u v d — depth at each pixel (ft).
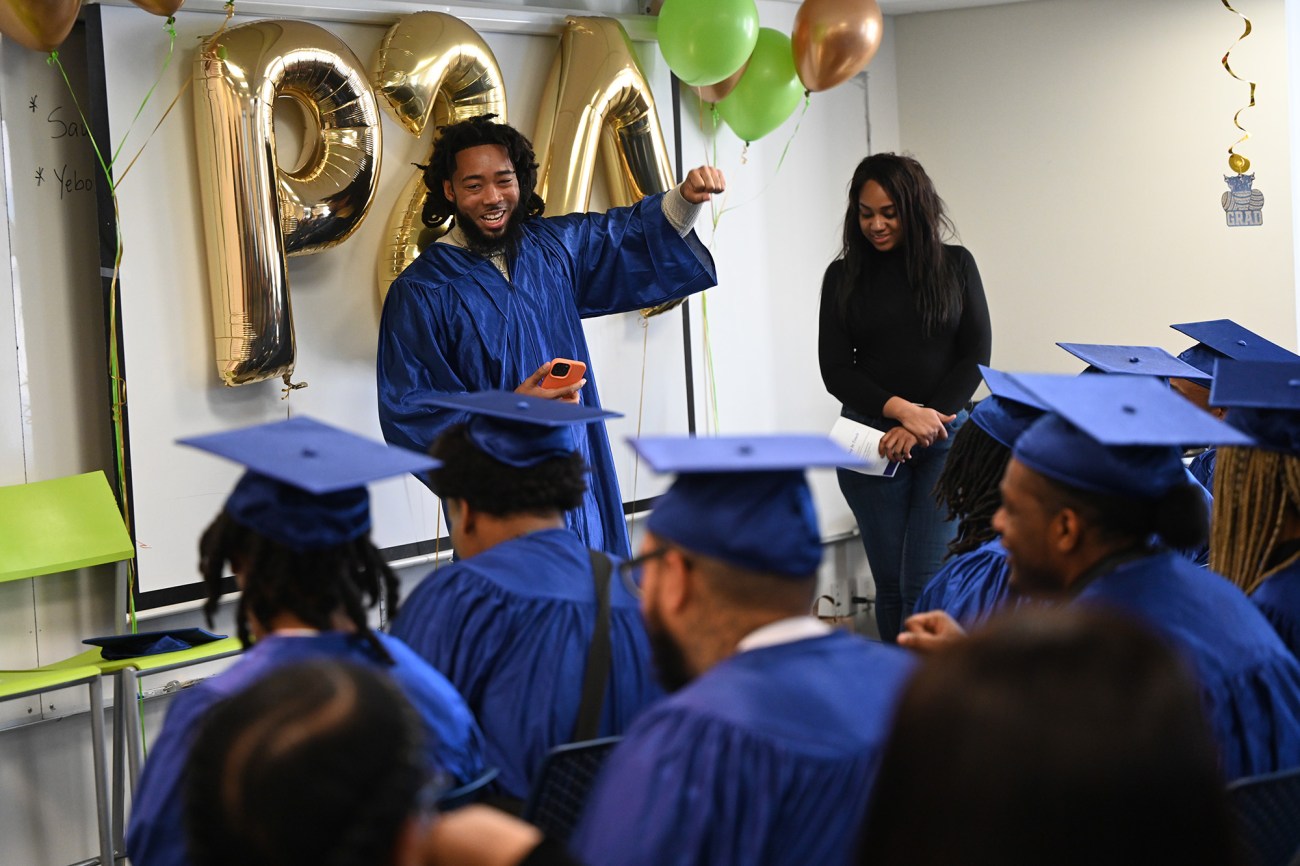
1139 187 16.83
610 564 6.24
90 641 9.70
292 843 2.77
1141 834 2.12
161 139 11.20
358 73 11.66
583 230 11.69
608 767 4.08
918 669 2.41
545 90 13.61
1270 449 6.14
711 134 15.56
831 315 13.82
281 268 11.31
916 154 17.87
